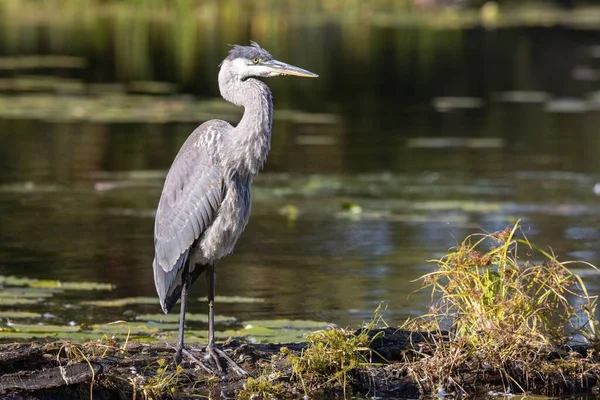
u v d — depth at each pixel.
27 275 12.12
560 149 22.06
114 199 16.48
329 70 34.41
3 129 23.11
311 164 19.84
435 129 24.52
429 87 31.95
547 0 66.25
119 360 8.23
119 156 20.08
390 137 23.20
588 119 26.53
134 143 21.55
